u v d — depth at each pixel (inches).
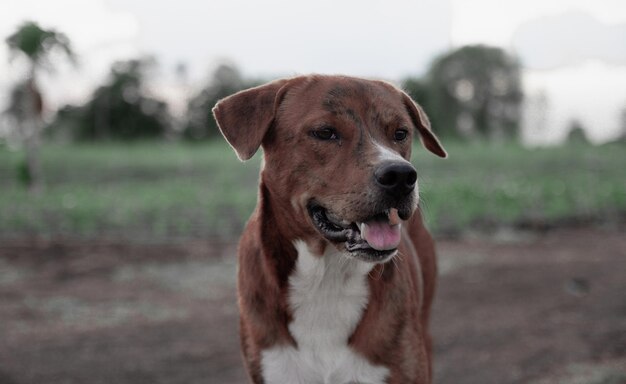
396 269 139.8
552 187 600.7
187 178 831.7
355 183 128.3
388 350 136.6
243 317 144.4
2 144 1327.5
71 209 517.7
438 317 281.1
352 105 136.8
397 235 128.0
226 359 238.8
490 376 216.7
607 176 715.4
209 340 259.8
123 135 2169.0
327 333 137.7
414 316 142.9
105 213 523.5
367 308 136.8
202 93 2167.8
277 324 139.6
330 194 132.0
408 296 141.0
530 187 603.5
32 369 231.6
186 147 1401.3
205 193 621.3
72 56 717.9
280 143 140.2
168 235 474.6
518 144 1273.4
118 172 912.3
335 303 136.9
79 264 395.5
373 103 138.9
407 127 143.0
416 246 171.0
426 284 173.5
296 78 144.0
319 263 136.4
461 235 467.8
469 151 1059.9
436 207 513.7
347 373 137.2
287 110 140.5
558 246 429.1
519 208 523.2
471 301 303.6
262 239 142.0
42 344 257.3
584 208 535.5
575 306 288.7
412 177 125.6
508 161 914.1
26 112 723.4
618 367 218.1
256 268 142.4
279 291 139.1
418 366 139.6
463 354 237.0
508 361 228.4
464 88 2113.7
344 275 136.2
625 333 249.6
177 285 349.7
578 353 232.4
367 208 126.3
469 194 560.4
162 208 540.4
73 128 2113.7
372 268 137.0
